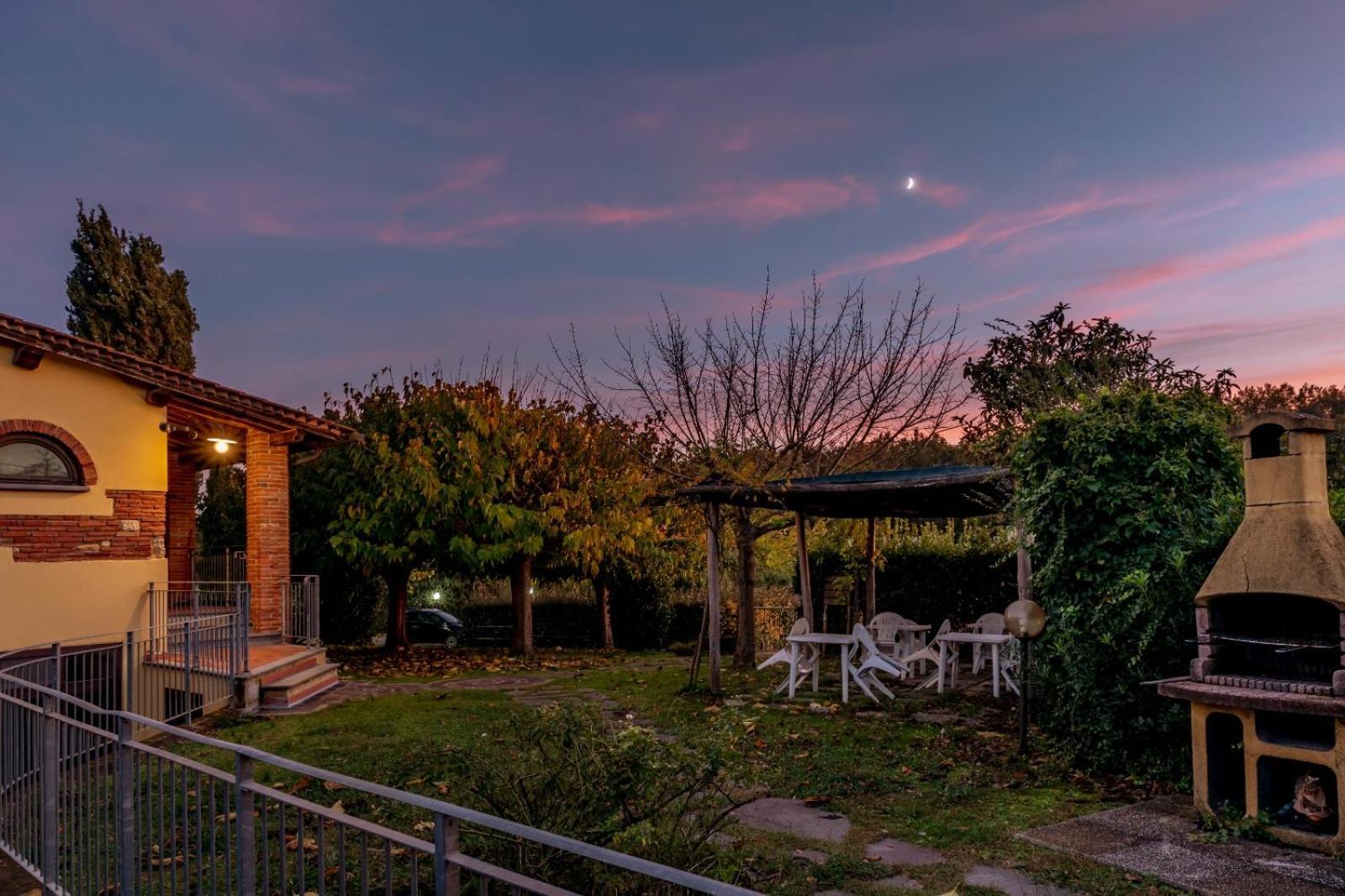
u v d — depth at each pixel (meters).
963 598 16.20
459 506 18.00
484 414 18.45
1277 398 17.25
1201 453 7.48
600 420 19.30
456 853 2.91
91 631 12.20
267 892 3.58
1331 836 5.43
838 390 16.78
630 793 4.59
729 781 7.11
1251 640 5.96
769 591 24.39
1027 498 7.94
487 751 7.36
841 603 17.39
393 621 20.31
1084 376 14.62
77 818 4.88
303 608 15.02
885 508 14.41
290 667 12.62
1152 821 6.04
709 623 12.27
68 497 12.16
